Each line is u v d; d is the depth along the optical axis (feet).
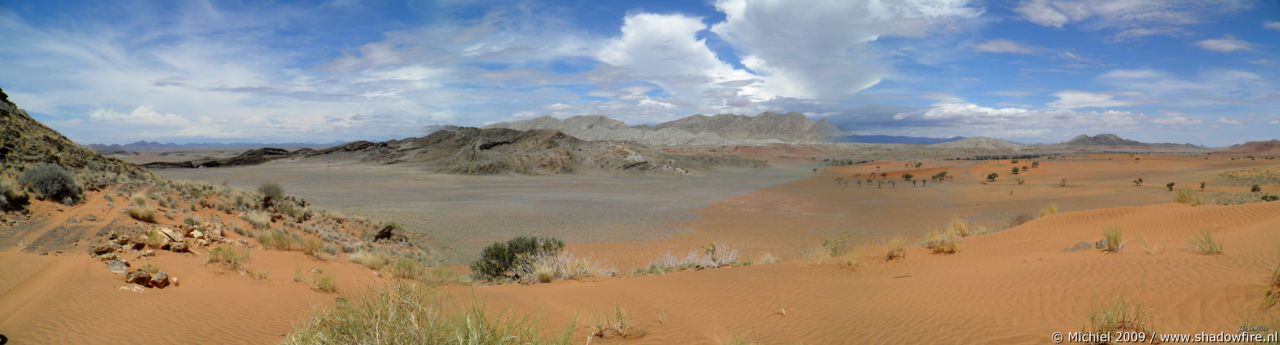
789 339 21.34
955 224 66.03
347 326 14.01
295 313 25.07
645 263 83.25
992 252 42.70
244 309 25.09
